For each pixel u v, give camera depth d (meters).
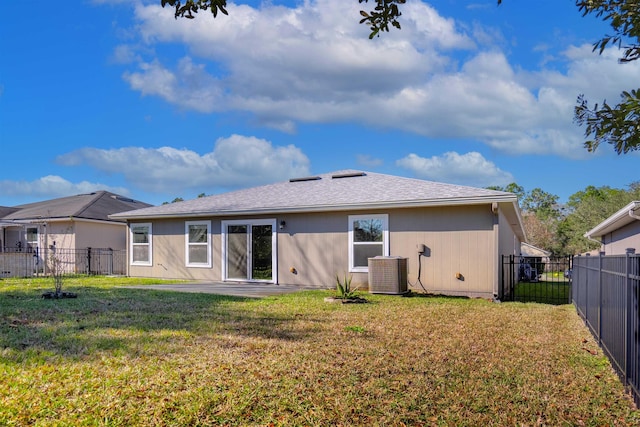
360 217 12.83
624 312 4.39
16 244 23.02
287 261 13.87
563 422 3.45
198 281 15.27
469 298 11.00
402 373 4.54
